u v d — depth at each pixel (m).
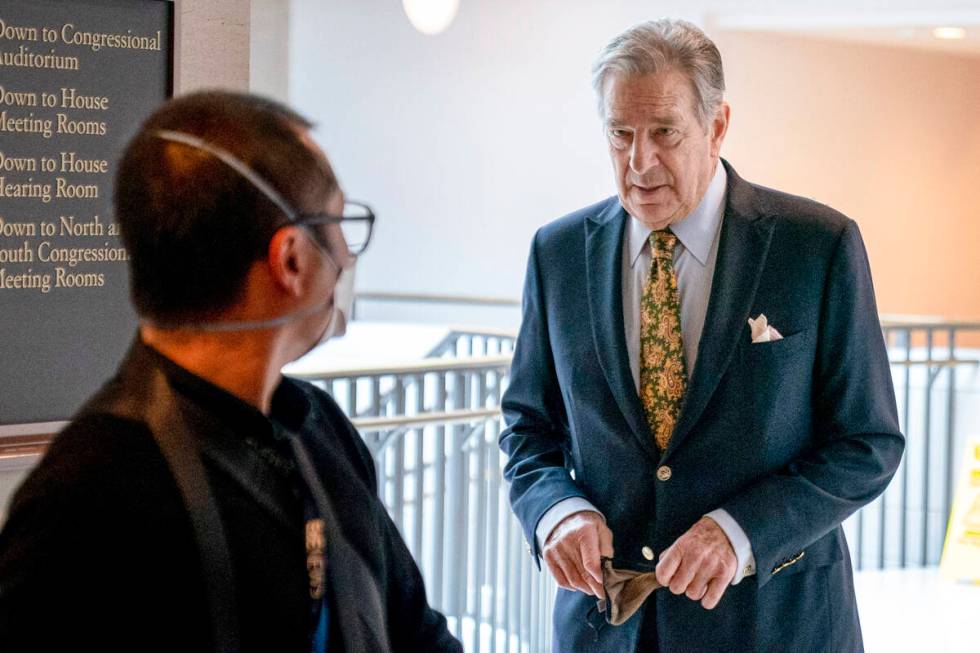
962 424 6.56
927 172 11.51
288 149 1.20
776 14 9.59
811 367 2.13
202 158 1.16
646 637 2.15
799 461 2.13
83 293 2.39
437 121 10.48
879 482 2.12
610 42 2.08
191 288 1.18
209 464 1.17
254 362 1.23
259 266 1.20
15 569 1.07
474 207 10.44
